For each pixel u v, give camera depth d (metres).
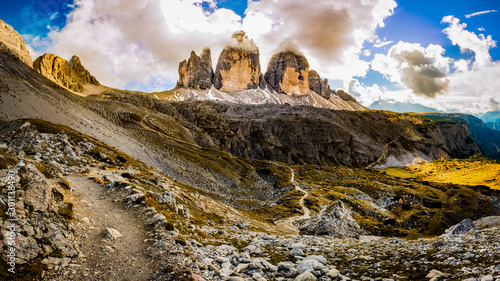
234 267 17.31
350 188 170.25
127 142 146.75
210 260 17.47
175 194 56.50
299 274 16.92
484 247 18.64
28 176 17.80
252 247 23.20
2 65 174.62
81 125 136.62
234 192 144.25
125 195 28.72
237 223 52.66
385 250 23.67
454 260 17.11
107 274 14.20
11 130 73.81
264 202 135.88
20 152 46.53
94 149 79.12
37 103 129.00
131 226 21.12
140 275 14.37
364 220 114.50
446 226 103.12
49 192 18.41
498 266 14.16
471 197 164.38
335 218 57.50
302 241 32.41
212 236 27.27
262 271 17.12
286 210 118.38
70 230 17.12
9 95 119.31
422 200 161.75
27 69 199.12
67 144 63.84
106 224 20.48
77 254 15.47
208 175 153.12
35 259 13.59
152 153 148.12
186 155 171.00
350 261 20.41
